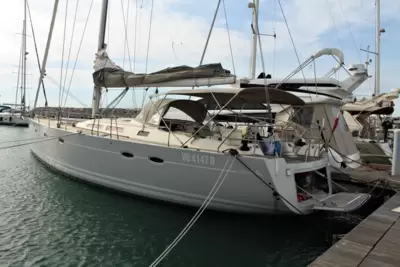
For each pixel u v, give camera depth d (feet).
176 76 24.53
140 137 24.79
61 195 26.58
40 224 20.92
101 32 31.22
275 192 19.02
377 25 62.64
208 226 20.56
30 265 15.85
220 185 20.49
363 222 15.97
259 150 20.35
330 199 20.98
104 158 25.99
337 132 31.94
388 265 11.18
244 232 19.86
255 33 39.45
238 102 24.45
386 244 13.04
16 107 116.98
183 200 22.47
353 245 12.92
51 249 17.56
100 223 21.22
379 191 25.50
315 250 17.79
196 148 21.67
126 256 16.97
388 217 16.83
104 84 28.45
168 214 22.72
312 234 19.81
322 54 37.83
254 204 20.15
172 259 16.67
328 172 22.67
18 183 30.25
